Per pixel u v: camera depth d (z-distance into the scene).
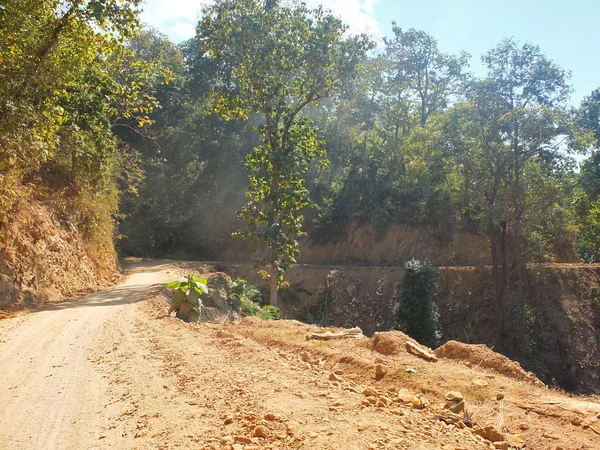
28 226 17.08
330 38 25.00
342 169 47.88
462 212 32.16
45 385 6.71
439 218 35.38
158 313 13.73
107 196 27.53
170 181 51.69
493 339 28.69
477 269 32.06
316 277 37.97
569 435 4.93
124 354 8.49
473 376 6.61
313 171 47.88
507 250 29.11
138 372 7.20
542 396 5.86
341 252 43.22
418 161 30.48
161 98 51.75
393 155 44.97
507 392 6.04
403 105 46.69
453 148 28.30
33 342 9.69
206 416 5.05
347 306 35.06
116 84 21.58
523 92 28.64
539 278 30.17
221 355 7.99
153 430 4.81
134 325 11.55
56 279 18.05
